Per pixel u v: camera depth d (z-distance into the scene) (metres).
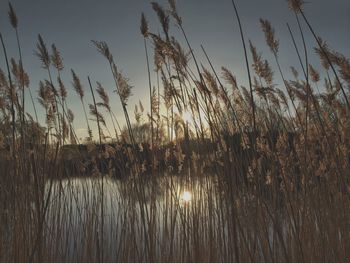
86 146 5.27
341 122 3.61
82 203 4.84
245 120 4.06
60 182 3.75
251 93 2.63
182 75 3.55
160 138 4.56
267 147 3.94
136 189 3.60
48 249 4.10
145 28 3.74
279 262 3.54
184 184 4.21
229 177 2.84
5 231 3.57
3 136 3.77
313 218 3.66
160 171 4.46
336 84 3.53
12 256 3.45
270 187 3.90
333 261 3.50
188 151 4.07
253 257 2.98
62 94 5.29
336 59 3.01
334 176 3.91
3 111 3.94
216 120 3.18
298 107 4.15
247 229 3.26
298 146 4.12
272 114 4.25
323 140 3.90
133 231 3.76
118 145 4.93
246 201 3.58
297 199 3.55
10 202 3.54
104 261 4.29
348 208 3.52
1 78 4.00
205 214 4.07
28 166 3.26
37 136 3.77
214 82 3.92
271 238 4.01
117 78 4.00
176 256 4.10
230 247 3.28
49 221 4.21
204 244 3.91
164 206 4.27
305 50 2.84
